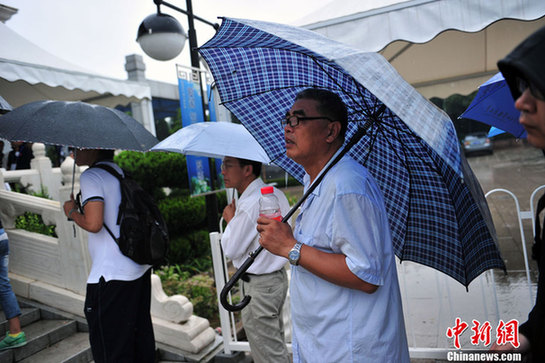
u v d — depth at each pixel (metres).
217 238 3.27
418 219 1.80
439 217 1.73
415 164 1.69
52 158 11.02
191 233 6.47
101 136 2.40
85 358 3.24
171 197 6.54
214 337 3.49
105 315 2.45
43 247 3.84
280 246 1.49
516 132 2.96
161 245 2.58
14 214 4.08
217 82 1.86
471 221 1.58
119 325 2.46
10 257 4.03
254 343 2.51
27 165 7.40
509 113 2.87
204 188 3.65
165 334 3.40
